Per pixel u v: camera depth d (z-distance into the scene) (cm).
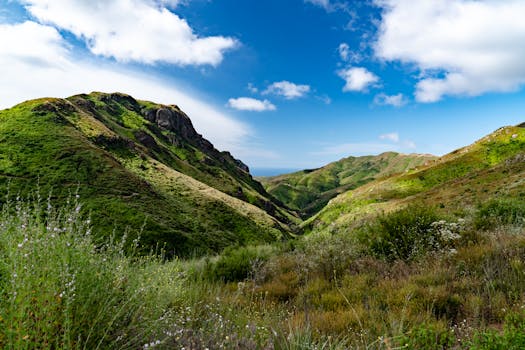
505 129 9444
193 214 8375
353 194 10662
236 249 1208
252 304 489
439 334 310
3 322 171
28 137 7944
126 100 19312
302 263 764
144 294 257
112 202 6225
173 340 238
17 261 188
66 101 11662
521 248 540
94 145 9144
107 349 197
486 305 383
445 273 505
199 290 511
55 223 226
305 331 304
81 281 210
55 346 174
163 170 11281
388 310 404
